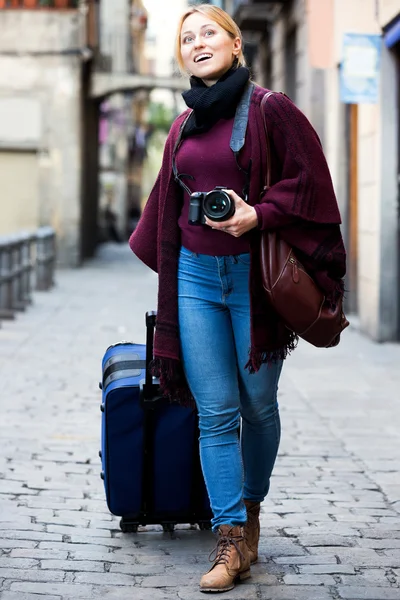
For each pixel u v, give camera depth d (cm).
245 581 400
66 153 2569
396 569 417
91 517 493
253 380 398
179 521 458
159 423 438
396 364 1005
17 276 1447
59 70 2548
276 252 371
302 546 448
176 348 396
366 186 1213
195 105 381
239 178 381
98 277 2194
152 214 418
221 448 397
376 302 1161
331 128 1467
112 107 4644
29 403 787
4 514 493
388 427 714
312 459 619
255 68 2631
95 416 742
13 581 399
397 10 1035
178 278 398
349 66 1126
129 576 408
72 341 1145
